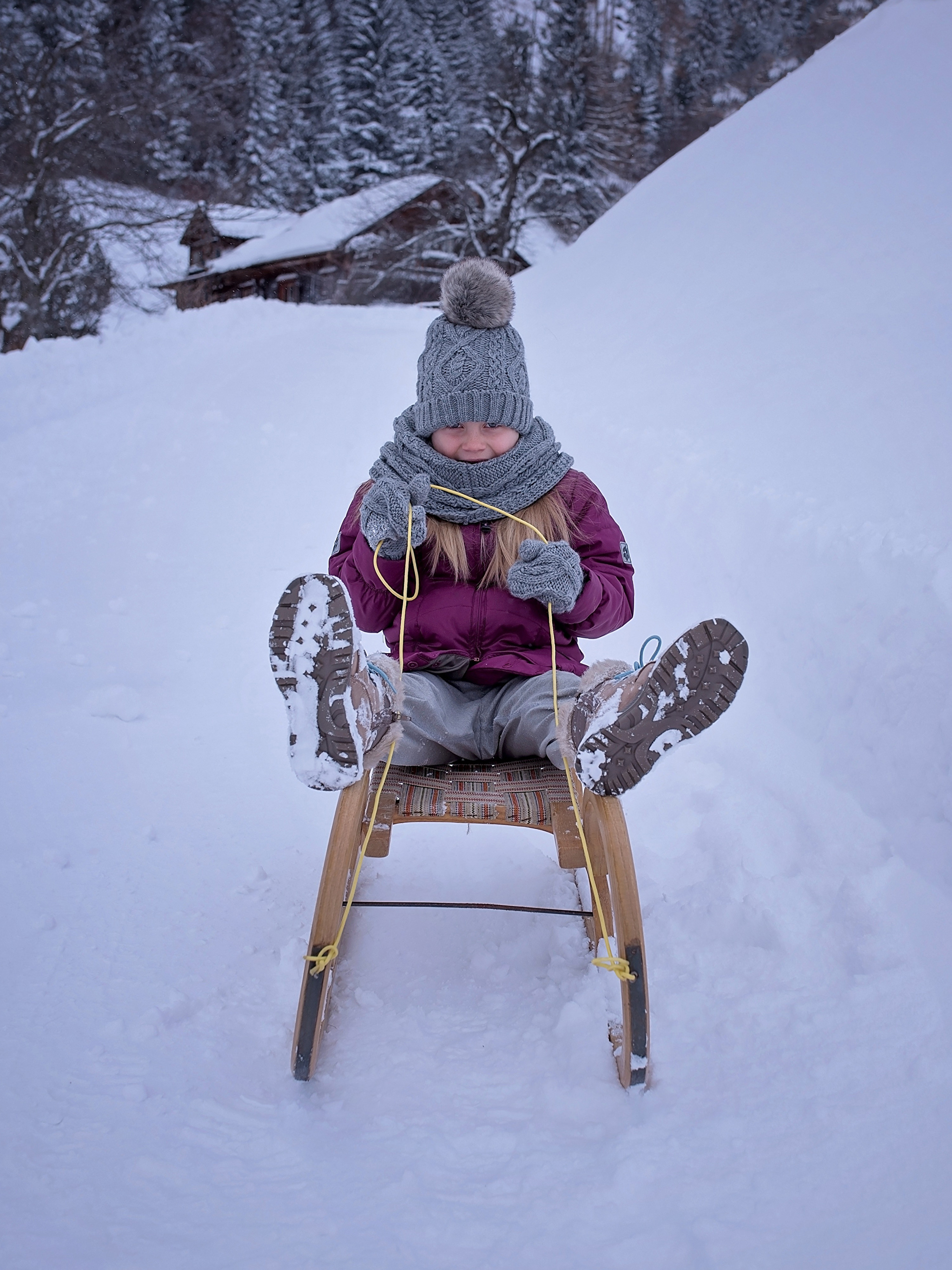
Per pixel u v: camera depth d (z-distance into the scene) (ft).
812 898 7.39
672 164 53.67
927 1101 5.33
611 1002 6.32
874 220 28.58
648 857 8.59
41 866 8.25
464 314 7.39
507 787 7.02
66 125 70.33
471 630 7.30
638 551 15.33
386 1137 5.38
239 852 8.84
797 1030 6.01
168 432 26.12
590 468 18.85
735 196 40.19
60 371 34.30
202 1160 5.16
